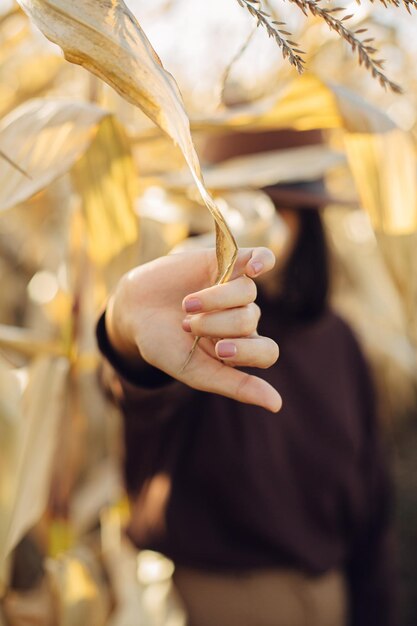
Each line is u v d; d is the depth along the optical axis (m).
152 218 1.14
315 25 0.96
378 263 2.52
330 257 1.29
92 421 1.35
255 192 1.13
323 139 1.19
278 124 0.88
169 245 1.28
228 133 1.14
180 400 0.90
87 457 1.36
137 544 1.20
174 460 1.14
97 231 0.87
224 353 0.55
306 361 1.25
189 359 0.57
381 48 1.06
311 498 1.21
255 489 1.13
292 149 1.12
